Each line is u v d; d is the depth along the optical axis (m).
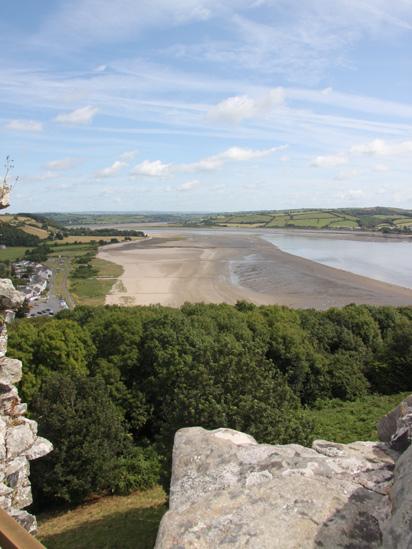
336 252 160.62
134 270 132.62
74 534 22.27
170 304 86.44
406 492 6.27
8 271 145.00
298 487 7.06
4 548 5.26
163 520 6.92
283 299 86.50
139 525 22.36
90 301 95.19
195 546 6.15
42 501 27.30
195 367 23.08
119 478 27.77
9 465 12.50
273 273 114.44
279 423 19.33
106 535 21.66
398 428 9.27
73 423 26.98
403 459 7.08
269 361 23.72
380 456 8.70
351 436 30.42
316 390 46.16
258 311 57.66
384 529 6.21
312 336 52.94
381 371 47.81
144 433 38.97
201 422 19.77
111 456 27.70
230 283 103.44
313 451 8.62
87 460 26.73
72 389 28.83
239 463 8.17
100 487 27.91
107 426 28.34
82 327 45.44
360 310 59.06
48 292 109.56
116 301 92.38
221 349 24.64
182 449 8.92
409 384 46.84
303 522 6.33
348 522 6.33
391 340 50.34
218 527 6.42
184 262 141.75
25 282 122.44
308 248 176.62
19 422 13.50
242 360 21.98
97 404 28.75
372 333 56.03
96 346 42.81
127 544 20.53
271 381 21.84
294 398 24.11
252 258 145.62
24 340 38.34
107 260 161.12
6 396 13.23
